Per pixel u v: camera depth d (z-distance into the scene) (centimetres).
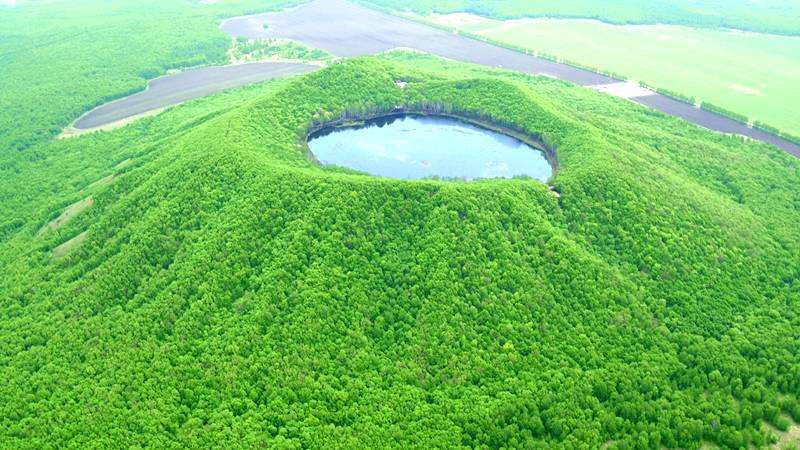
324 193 16712
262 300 14575
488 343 14262
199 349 13988
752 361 14438
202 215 16875
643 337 14712
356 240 15950
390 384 13550
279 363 13538
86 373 13625
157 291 15300
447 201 16700
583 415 12938
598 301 15162
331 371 13600
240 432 12381
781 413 13388
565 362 13938
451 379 13612
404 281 15462
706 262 16750
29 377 13725
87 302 15288
